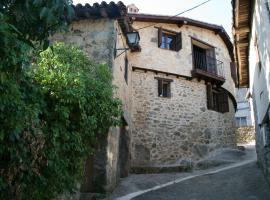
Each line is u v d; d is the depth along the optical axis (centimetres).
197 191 775
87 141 520
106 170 700
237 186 789
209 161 1109
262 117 759
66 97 458
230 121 1455
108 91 539
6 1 284
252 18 692
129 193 763
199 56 1356
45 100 456
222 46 1488
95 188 690
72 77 479
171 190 787
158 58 1211
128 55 1124
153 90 1175
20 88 365
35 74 477
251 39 786
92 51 799
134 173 996
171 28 1286
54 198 454
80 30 830
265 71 613
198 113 1255
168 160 1119
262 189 735
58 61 514
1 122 313
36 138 414
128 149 988
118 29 885
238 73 1065
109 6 792
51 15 267
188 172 1018
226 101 1392
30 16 290
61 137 449
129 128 1035
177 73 1228
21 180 375
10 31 269
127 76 1045
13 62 273
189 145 1185
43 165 419
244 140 1903
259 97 796
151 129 1129
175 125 1178
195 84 1288
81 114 475
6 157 364
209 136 1265
